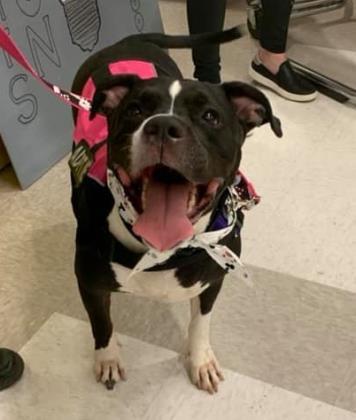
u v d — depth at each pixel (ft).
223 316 5.83
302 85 8.80
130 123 3.99
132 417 5.04
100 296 4.79
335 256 6.41
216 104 4.05
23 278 6.22
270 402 5.14
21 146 7.29
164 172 4.12
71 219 6.89
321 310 5.88
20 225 6.84
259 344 5.59
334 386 5.25
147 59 6.07
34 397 5.19
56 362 5.45
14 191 7.34
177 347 5.56
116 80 4.29
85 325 5.76
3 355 5.23
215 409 5.09
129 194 4.06
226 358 5.48
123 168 3.92
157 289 4.55
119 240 4.28
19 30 7.31
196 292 4.74
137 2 9.06
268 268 6.29
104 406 5.12
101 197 4.38
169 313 5.83
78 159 4.73
